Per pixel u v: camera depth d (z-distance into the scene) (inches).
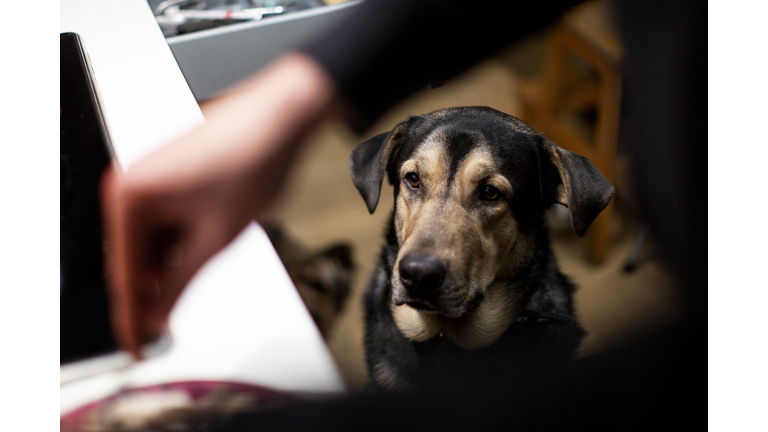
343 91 75.0
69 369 31.1
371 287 80.7
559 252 109.7
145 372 31.6
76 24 58.7
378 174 69.2
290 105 70.8
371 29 74.7
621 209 106.9
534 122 120.2
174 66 54.5
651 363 56.8
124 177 40.5
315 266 97.3
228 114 65.7
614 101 92.8
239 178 54.1
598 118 96.1
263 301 35.9
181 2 89.4
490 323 67.1
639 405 52.3
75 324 32.3
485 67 126.0
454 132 65.7
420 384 56.5
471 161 63.7
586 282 100.7
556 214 116.3
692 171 68.2
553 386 53.5
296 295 36.5
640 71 71.5
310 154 118.1
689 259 68.4
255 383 32.7
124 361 31.5
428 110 123.0
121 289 34.0
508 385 53.3
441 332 67.6
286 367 33.5
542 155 67.9
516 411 50.7
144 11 60.6
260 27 73.0
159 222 39.6
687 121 67.1
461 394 49.3
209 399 31.6
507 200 64.9
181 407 31.2
